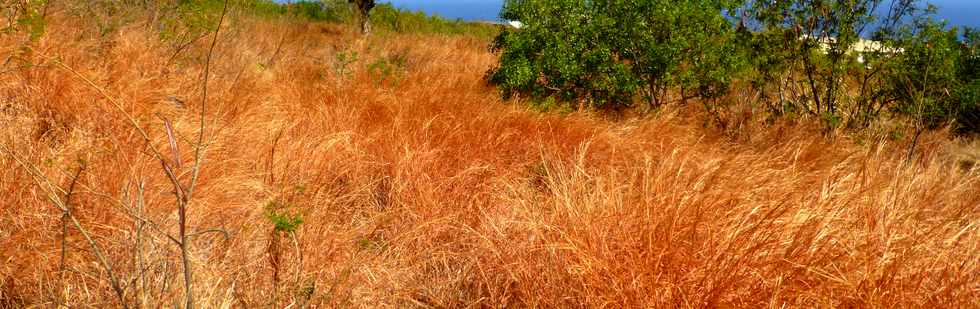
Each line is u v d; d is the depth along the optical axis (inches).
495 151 187.3
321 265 115.5
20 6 170.6
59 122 148.3
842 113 267.7
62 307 88.8
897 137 242.1
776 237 109.4
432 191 153.5
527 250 122.8
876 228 122.0
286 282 106.8
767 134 248.4
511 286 120.1
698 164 169.9
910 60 249.1
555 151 186.1
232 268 110.3
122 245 104.3
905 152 232.8
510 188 161.5
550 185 154.9
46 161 110.9
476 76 337.1
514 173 176.2
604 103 281.9
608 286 104.0
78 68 164.7
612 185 136.3
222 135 158.1
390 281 117.6
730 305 96.3
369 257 124.0
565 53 276.4
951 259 109.2
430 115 209.8
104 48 201.6
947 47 245.6
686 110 275.1
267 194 138.0
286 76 263.7
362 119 203.0
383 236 138.5
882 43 256.2
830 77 262.5
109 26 224.2
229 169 145.3
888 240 107.2
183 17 235.6
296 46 378.0
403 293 115.8
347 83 262.1
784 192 146.9
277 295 100.7
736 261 101.7
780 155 197.5
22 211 105.0
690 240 111.1
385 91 253.1
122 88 166.4
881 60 255.1
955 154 253.8
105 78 168.4
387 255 129.2
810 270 99.2
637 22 269.7
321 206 141.7
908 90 252.8
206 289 97.5
